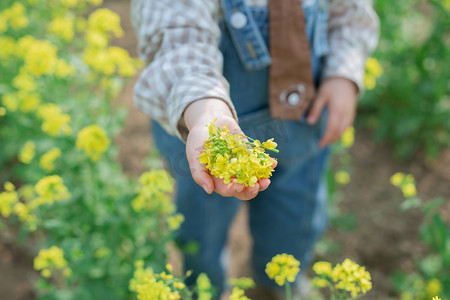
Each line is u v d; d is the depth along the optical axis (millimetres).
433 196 1285
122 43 1815
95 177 917
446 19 1272
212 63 564
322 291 1050
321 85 747
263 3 642
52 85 1003
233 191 454
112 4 2014
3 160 1275
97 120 979
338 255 1158
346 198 1304
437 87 1303
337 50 742
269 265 627
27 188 970
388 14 1337
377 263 1146
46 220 894
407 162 1393
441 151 1402
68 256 818
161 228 945
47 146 940
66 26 1110
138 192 837
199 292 686
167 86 547
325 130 787
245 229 1220
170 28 582
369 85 1073
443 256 917
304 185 854
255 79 679
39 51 941
